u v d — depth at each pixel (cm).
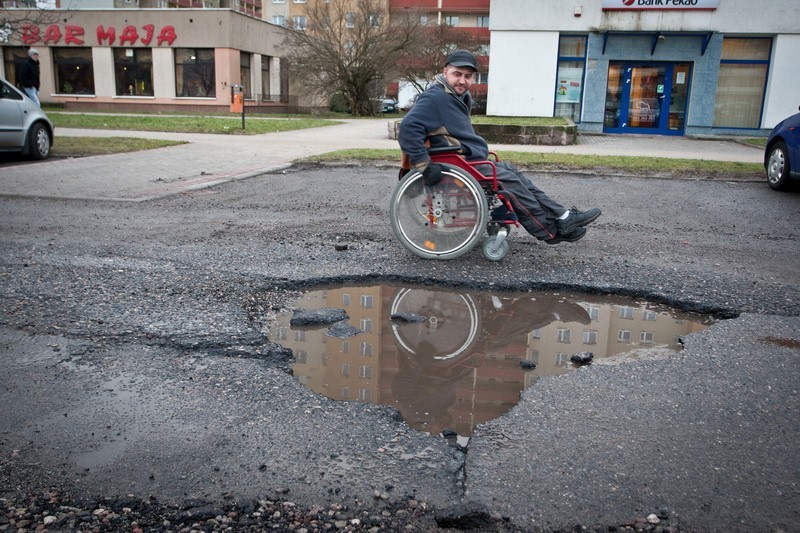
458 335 390
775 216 754
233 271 495
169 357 336
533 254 561
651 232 661
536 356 360
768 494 228
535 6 2178
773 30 2095
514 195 528
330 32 4116
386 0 5875
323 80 4175
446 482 234
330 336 384
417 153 504
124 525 208
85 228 641
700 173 1040
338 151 1277
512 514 215
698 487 231
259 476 235
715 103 2214
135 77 3994
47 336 358
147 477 233
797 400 299
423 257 538
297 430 268
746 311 421
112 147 1385
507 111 2270
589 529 209
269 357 343
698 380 320
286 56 4294
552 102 2248
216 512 215
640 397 301
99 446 253
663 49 2177
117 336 360
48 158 1227
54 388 299
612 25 2155
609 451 254
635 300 459
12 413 276
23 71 1666
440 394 311
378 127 2547
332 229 650
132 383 306
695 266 529
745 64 2177
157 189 871
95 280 462
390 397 306
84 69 4025
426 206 525
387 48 4112
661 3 2116
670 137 2159
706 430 271
